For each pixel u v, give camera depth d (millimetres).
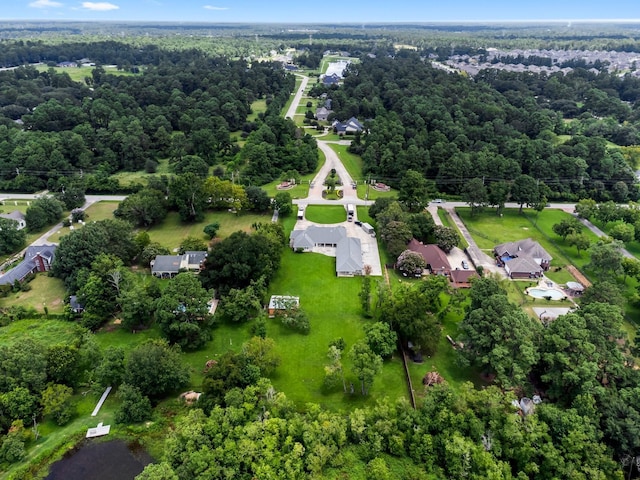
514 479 52094
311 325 83188
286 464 51875
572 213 135500
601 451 52500
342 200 141500
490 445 54875
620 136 193500
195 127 187250
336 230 114938
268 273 91375
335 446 55531
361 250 108625
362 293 85688
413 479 52906
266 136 175125
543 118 196625
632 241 116938
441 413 56656
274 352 73188
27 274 97688
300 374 71312
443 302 91062
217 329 82438
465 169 147125
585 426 54500
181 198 123625
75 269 91062
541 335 66688
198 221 126625
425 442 55438
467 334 70062
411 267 96688
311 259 106688
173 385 65812
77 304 84875
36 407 61625
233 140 191750
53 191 147250
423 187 129750
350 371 71938
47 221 122062
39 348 66312
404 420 57688
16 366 62312
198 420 56312
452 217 131750
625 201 143500
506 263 101750
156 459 57062
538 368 66750
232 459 52156
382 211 117125
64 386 63500
